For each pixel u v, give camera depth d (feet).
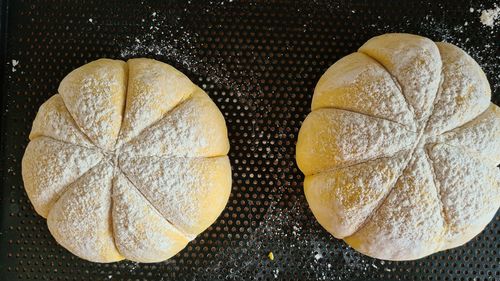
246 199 1.05
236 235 1.05
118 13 1.05
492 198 0.88
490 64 1.04
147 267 1.04
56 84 1.05
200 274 1.04
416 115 0.86
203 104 0.94
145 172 0.86
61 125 0.89
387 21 1.05
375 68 0.91
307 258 1.04
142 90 0.89
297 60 1.05
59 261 1.04
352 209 0.87
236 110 1.05
